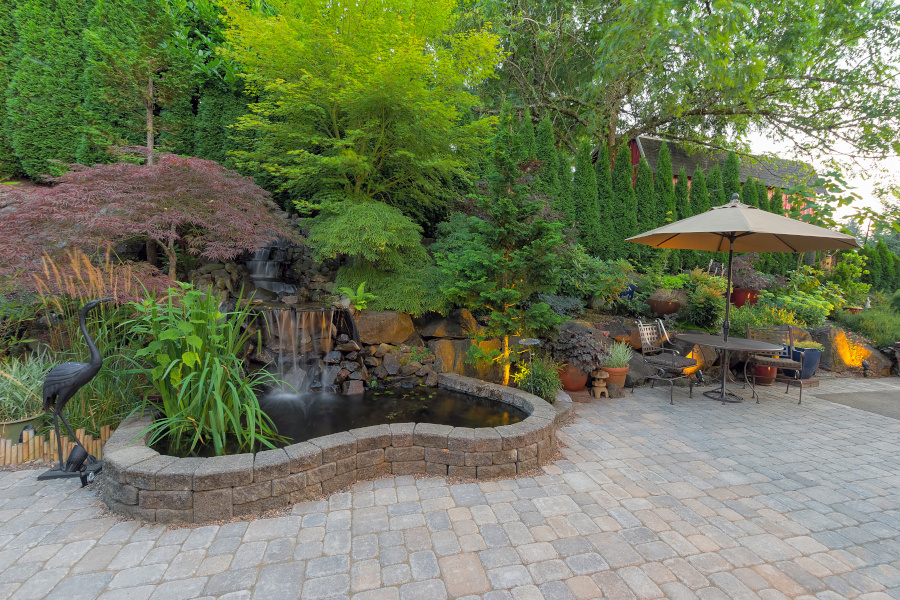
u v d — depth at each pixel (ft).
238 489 8.82
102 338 12.80
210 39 24.93
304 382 17.06
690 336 19.66
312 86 17.65
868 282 40.57
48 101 24.21
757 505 9.73
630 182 32.14
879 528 8.88
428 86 19.95
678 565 7.48
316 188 22.61
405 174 21.86
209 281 20.27
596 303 24.86
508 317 15.81
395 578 7.02
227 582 6.86
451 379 17.26
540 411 12.92
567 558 7.62
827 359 25.45
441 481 10.67
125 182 15.26
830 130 34.06
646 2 25.77
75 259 13.14
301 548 7.82
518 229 15.60
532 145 29.68
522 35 38.47
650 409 17.08
